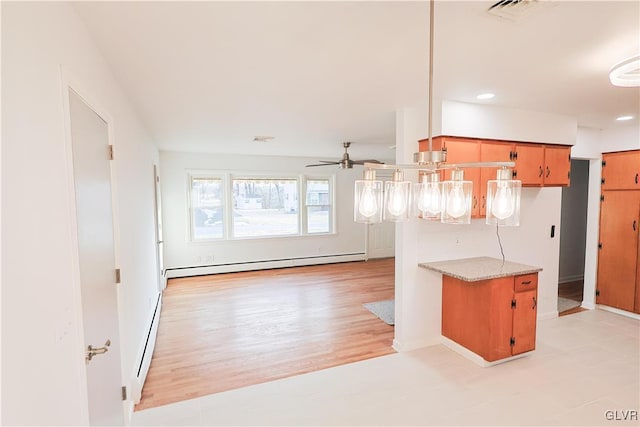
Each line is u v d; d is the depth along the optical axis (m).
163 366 3.00
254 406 2.40
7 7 0.87
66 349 1.20
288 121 3.59
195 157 6.24
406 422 2.21
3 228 0.82
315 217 7.46
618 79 1.93
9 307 0.83
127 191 2.50
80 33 1.47
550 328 3.74
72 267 1.27
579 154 4.13
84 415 1.35
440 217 1.41
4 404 0.80
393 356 3.13
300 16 1.47
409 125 3.06
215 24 1.53
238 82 2.34
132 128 2.83
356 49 1.82
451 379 2.72
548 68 2.11
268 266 6.91
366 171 1.34
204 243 6.38
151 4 1.35
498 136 3.12
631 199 4.03
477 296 2.96
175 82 2.31
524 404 2.38
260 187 6.88
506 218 1.34
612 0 1.33
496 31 1.62
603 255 4.30
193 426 2.20
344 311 4.39
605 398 2.44
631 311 4.05
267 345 3.40
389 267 7.12
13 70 0.89
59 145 1.21
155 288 4.31
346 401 2.45
